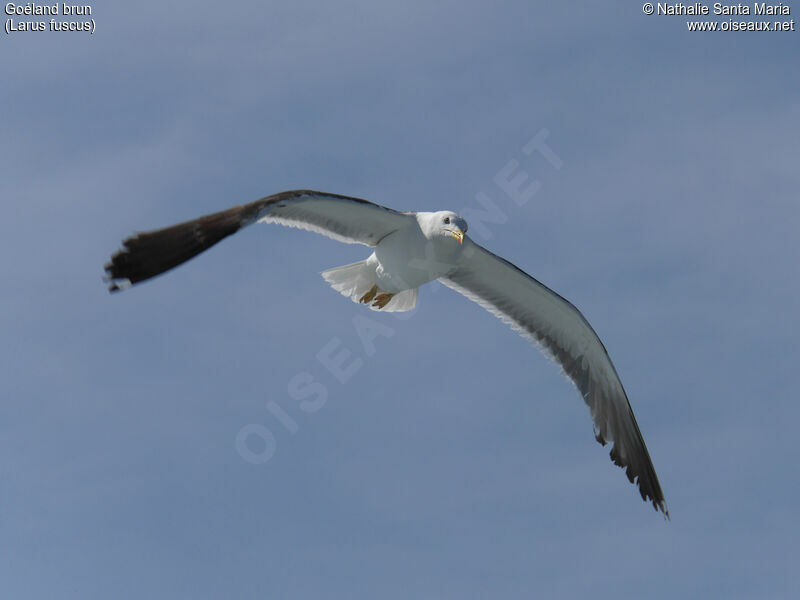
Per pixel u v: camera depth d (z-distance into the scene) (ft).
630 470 55.52
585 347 54.80
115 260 37.73
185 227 39.29
